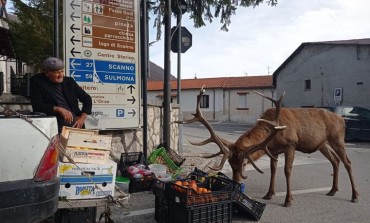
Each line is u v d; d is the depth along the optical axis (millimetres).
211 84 40000
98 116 7207
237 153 5805
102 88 7242
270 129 6301
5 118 3186
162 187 5043
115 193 4652
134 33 7625
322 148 7301
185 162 9477
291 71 30375
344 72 26250
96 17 7113
